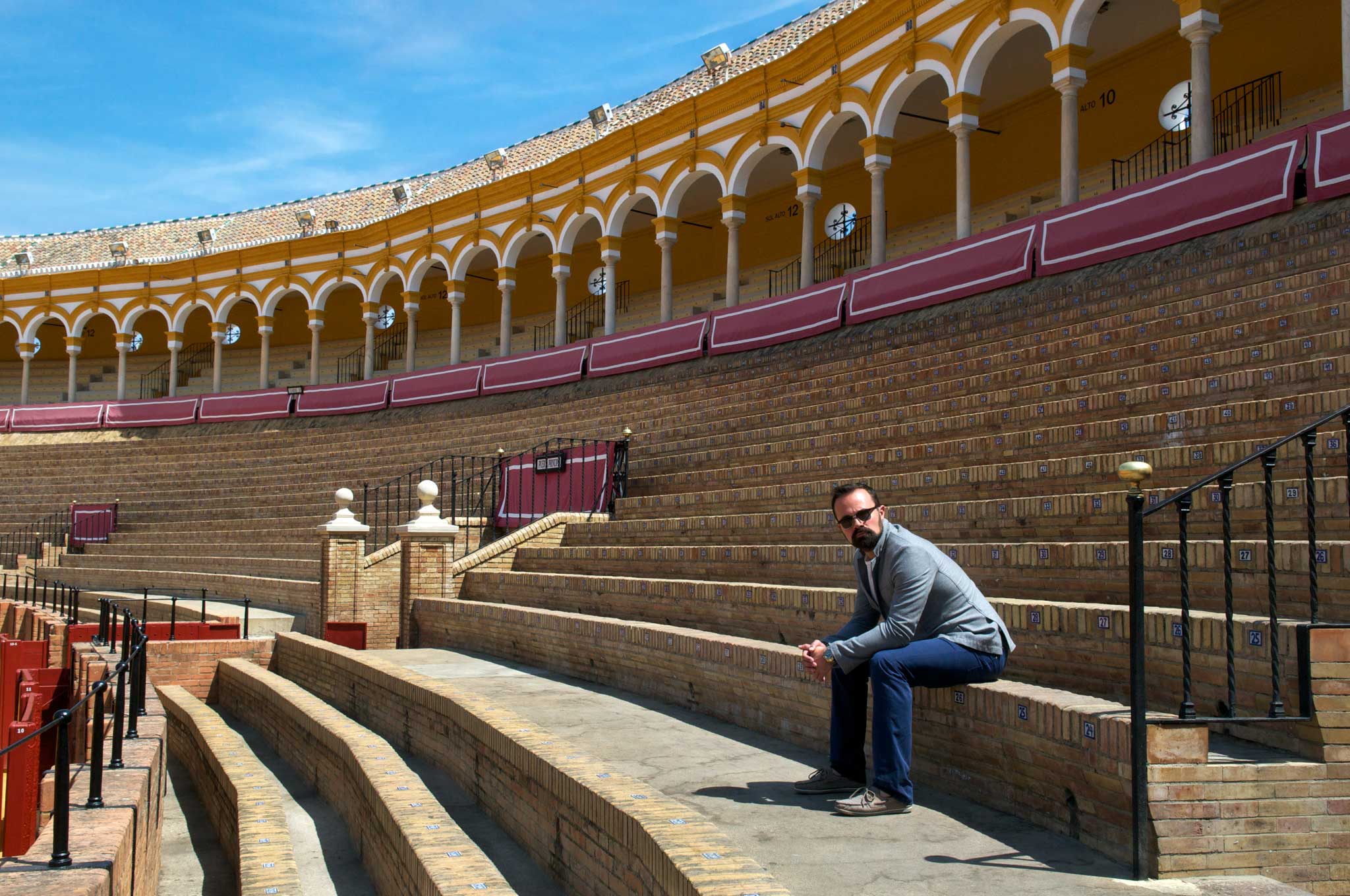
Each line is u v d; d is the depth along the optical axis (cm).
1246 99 2247
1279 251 1347
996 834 494
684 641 854
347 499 1579
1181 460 822
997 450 1094
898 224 3038
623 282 3872
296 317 4662
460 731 758
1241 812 438
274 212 4525
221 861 833
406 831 568
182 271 4262
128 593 2275
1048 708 500
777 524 1151
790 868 439
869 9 2352
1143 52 2439
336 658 1134
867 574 579
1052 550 730
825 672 561
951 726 574
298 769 986
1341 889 439
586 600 1221
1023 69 2558
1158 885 419
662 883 404
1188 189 1564
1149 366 1133
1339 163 1368
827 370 1934
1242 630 500
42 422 3988
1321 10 2116
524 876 564
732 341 2403
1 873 458
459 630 1331
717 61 3006
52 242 4794
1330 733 450
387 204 4147
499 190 3469
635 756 669
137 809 584
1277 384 934
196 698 1305
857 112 2433
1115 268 1634
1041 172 2714
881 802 527
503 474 1948
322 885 676
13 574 2759
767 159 3111
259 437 3403
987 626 555
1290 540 654
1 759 895
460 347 3828
